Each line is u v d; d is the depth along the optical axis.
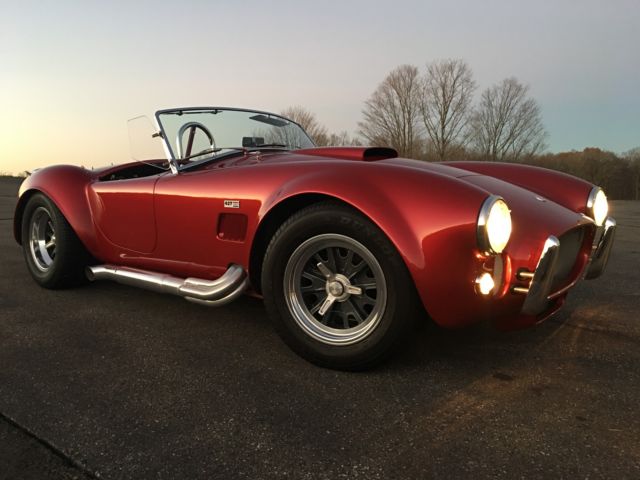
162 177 2.60
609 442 1.51
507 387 1.88
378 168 1.96
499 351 2.23
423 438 1.53
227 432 1.57
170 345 2.31
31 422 1.63
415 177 1.87
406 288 1.81
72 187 3.04
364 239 1.85
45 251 3.36
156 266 2.68
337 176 1.95
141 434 1.56
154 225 2.58
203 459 1.43
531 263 1.88
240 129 3.17
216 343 2.34
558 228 2.00
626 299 3.13
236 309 2.86
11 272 3.85
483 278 1.77
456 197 1.77
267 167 2.24
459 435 1.55
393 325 1.85
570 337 2.42
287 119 3.56
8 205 10.71
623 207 15.32
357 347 1.93
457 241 1.74
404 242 1.77
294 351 2.11
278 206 2.10
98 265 3.01
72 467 1.40
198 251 2.42
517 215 1.99
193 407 1.73
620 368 2.06
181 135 2.82
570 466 1.39
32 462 1.42
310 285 2.12
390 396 1.80
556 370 2.04
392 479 1.34
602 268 2.61
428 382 1.92
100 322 2.63
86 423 1.62
